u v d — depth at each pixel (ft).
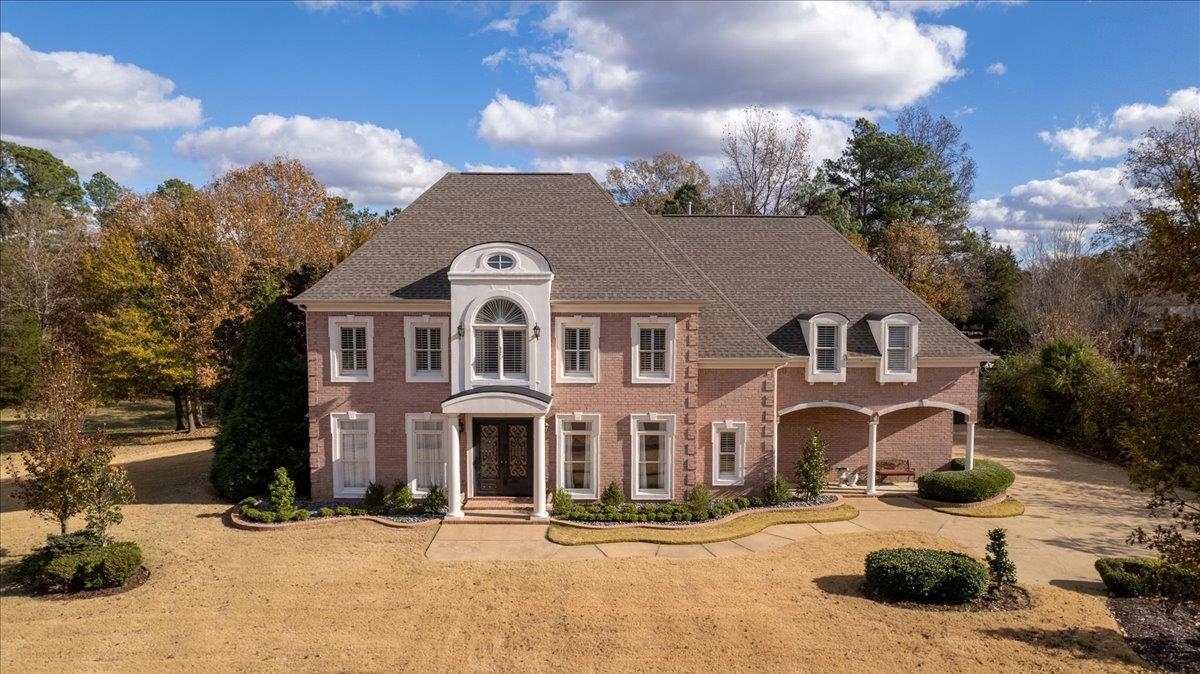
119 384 135.95
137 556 57.77
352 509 74.43
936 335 88.12
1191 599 41.45
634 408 77.10
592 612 51.16
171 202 153.07
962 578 51.83
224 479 80.84
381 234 82.02
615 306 75.72
